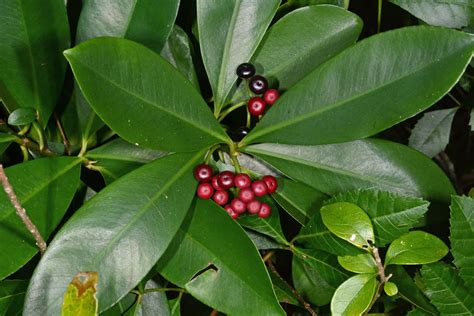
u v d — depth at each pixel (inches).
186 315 24.3
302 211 22.5
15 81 21.9
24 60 21.9
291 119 21.5
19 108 21.6
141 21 22.0
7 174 21.0
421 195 22.1
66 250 19.7
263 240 23.0
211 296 20.6
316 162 22.2
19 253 20.2
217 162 22.2
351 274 22.1
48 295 19.5
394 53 21.0
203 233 20.9
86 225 19.9
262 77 22.4
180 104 21.1
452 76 20.7
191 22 24.4
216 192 21.4
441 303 21.5
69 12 23.4
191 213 21.1
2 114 23.2
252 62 23.0
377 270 20.8
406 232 21.0
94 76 20.1
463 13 24.8
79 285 18.7
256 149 22.2
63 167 21.7
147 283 22.2
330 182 22.2
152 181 20.6
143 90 20.7
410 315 21.9
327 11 22.8
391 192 21.8
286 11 23.9
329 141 21.4
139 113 20.7
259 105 22.3
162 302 21.9
